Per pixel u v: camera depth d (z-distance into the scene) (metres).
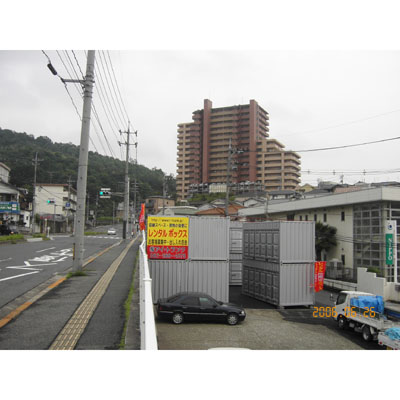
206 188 102.88
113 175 78.06
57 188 69.25
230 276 25.50
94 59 14.34
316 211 37.53
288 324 15.82
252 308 18.56
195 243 17.36
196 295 14.78
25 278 13.05
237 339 12.77
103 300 9.48
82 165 14.26
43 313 8.08
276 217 44.28
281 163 98.56
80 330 6.84
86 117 14.27
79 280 12.75
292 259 18.61
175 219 17.31
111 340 6.28
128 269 16.05
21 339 6.28
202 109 109.44
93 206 92.81
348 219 32.75
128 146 42.34
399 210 29.52
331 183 68.06
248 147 102.69
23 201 59.22
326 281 31.62
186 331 13.31
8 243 30.95
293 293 18.55
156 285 16.92
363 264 30.66
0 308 8.50
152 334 3.75
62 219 68.62
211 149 106.69
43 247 28.45
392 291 26.08
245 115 104.56
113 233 62.41
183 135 111.38
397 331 11.76
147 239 17.08
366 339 14.11
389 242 27.75
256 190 84.62
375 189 29.28
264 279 20.05
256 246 21.16
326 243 33.47
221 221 17.64
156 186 107.12
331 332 15.23
